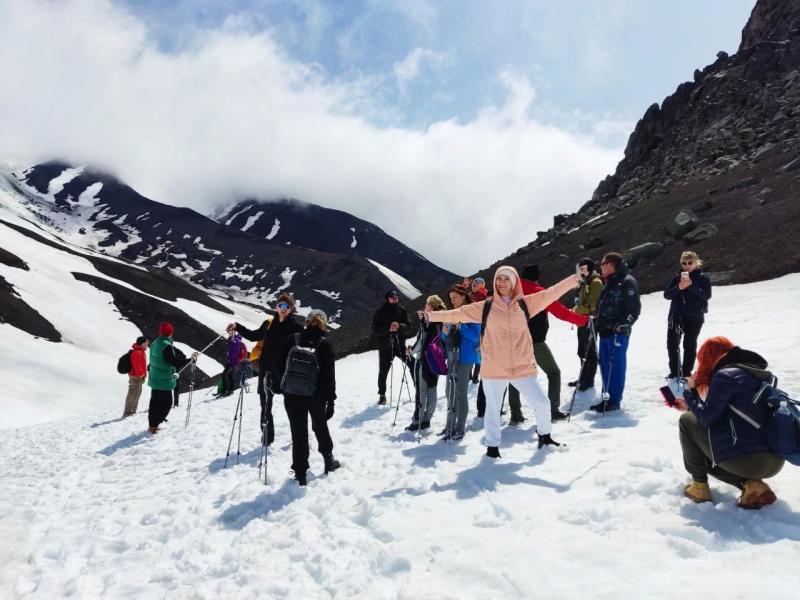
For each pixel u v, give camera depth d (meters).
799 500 4.26
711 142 42.94
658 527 4.18
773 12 56.59
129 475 9.42
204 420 14.75
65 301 95.88
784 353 9.85
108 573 5.16
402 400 13.02
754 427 4.07
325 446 7.61
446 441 8.27
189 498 7.38
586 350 9.85
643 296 22.39
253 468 8.54
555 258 34.81
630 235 31.58
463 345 8.20
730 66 52.91
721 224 25.75
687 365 9.67
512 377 6.69
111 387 64.50
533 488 5.53
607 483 5.33
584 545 4.05
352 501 6.14
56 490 8.81
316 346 7.53
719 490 4.72
